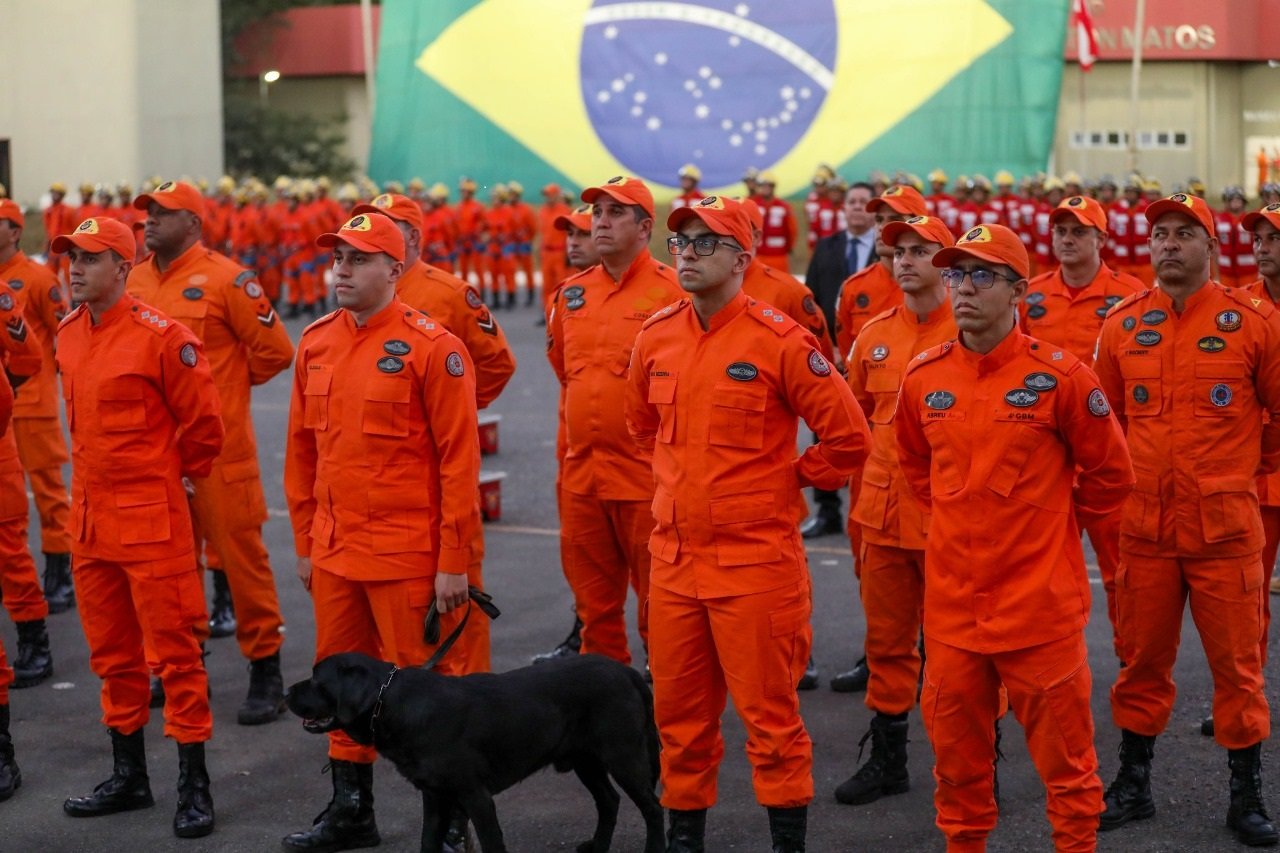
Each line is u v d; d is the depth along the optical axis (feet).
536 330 75.77
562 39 73.10
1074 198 25.70
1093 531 22.43
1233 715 18.75
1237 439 18.90
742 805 20.04
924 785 20.70
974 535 15.92
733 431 16.84
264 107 134.72
